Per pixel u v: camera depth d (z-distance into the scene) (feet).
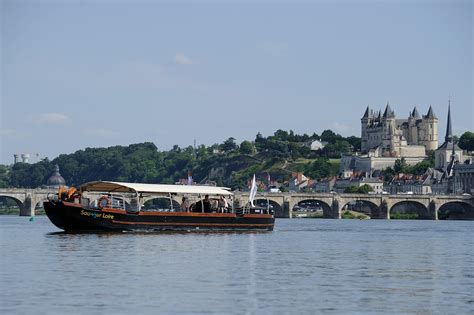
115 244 582.35
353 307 303.07
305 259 494.59
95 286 346.54
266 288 348.18
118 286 347.36
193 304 304.91
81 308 294.05
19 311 286.46
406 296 330.34
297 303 310.24
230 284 359.05
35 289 336.29
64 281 361.30
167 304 304.30
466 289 353.10
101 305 300.61
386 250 598.34
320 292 338.54
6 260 457.68
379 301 316.81
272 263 460.96
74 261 452.76
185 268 420.77
